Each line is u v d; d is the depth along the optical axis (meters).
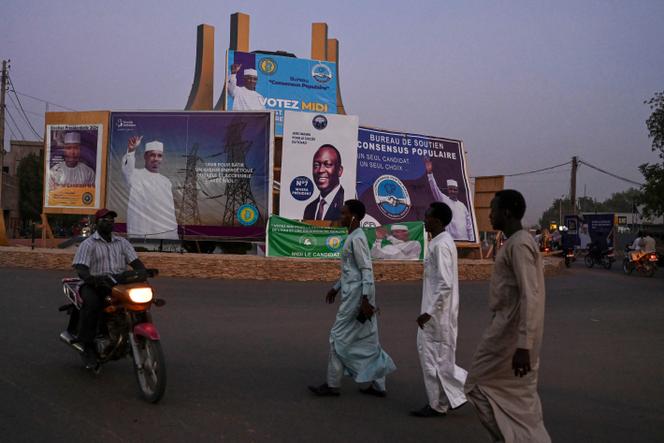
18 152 64.25
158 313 9.95
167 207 19.52
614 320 11.38
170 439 4.36
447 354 5.19
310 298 12.62
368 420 5.01
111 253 6.26
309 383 6.09
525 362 3.50
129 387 5.68
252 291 13.42
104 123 19.70
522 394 3.75
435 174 22.69
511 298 3.74
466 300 13.74
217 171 19.42
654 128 30.33
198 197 19.44
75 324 6.37
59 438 4.30
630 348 8.56
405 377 6.49
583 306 13.47
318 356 7.27
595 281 20.81
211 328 8.81
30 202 55.84
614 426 5.05
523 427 3.69
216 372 6.35
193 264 15.95
